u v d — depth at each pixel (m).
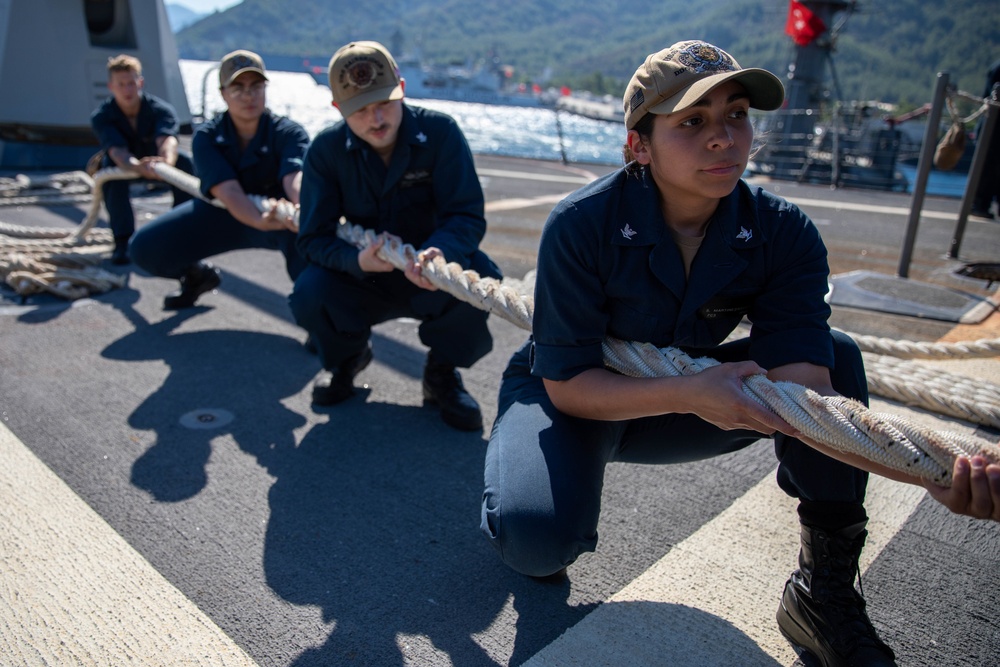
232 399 3.20
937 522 2.33
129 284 4.85
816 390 1.58
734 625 1.86
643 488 2.53
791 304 1.69
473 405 2.94
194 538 2.23
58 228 6.24
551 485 1.70
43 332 3.95
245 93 3.64
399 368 3.55
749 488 2.54
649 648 1.79
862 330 4.10
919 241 6.49
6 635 1.82
